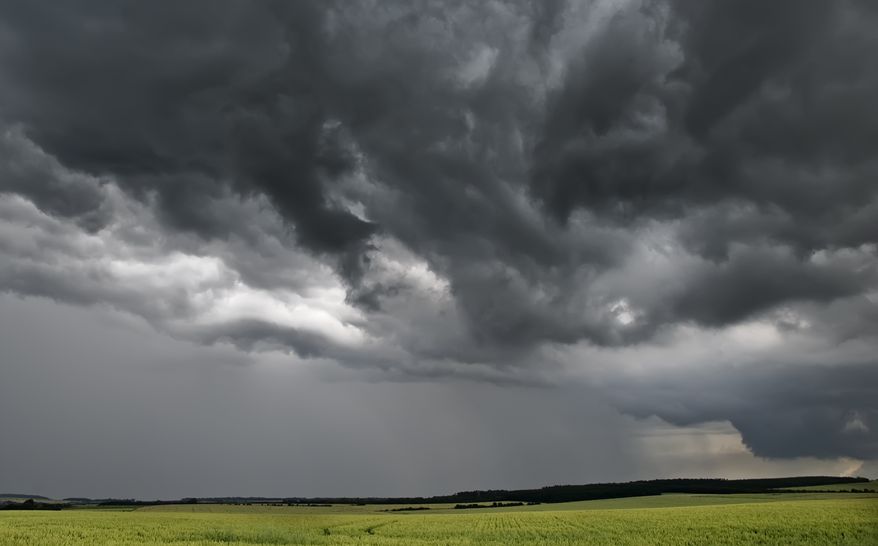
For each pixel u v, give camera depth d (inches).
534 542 1648.6
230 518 2832.2
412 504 6456.7
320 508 5157.5
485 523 2450.8
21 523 2201.0
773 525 1973.4
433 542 1648.6
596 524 2233.0
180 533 1903.3
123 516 2871.6
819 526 1911.9
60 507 5108.3
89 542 1509.6
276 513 3895.2
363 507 5541.3
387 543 1628.9
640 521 2293.3
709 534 1801.2
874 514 2300.7
